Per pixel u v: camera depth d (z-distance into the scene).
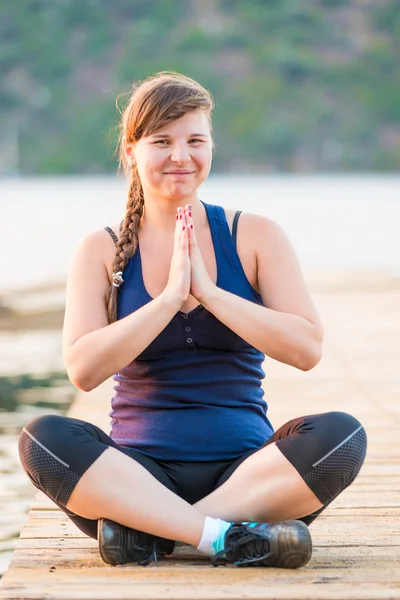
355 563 3.27
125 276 3.47
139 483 3.19
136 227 3.50
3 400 7.34
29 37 114.75
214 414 3.39
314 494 3.22
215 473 3.38
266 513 3.26
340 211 33.00
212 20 117.00
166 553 3.32
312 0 122.00
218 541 3.19
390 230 25.53
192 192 3.46
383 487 4.31
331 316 10.94
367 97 108.81
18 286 14.16
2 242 21.84
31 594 2.98
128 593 2.99
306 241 22.52
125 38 116.81
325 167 103.62
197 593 2.98
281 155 102.81
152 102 3.36
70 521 3.78
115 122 3.79
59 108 108.88
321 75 109.75
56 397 7.47
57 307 12.23
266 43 113.00
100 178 96.12
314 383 7.27
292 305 3.44
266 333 3.31
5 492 5.11
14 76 110.94
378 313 11.13
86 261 3.51
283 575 3.14
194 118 3.40
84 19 118.25
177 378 3.40
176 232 3.31
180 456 3.36
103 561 3.28
